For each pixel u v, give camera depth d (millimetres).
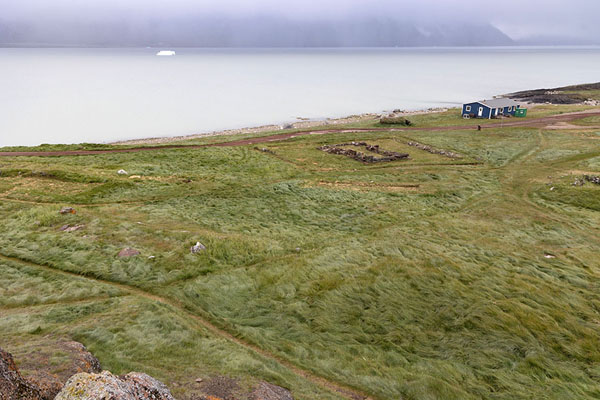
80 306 21594
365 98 184875
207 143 82125
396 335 21594
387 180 57062
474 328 22312
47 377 12078
